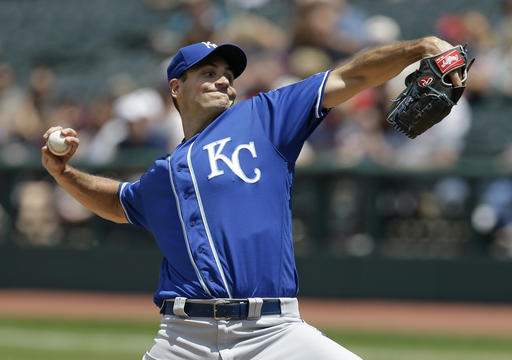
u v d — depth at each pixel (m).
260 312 15.57
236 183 15.84
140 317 42.75
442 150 46.03
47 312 44.09
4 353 35.06
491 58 51.94
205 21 53.50
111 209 17.56
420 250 46.06
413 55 15.34
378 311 43.94
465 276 45.09
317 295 46.66
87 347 36.16
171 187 16.20
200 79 16.52
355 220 46.44
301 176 46.81
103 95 58.66
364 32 51.84
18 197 50.53
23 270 50.16
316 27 49.84
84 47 65.44
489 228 44.84
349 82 15.79
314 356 15.38
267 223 15.76
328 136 47.22
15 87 62.66
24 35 67.50
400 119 15.54
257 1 61.19
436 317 42.50
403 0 59.59
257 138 16.05
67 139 17.02
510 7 54.66
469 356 34.34
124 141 48.72
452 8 58.34
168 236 16.20
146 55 62.75
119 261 48.91
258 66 48.84
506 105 50.81
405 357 34.16
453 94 15.27
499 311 43.81
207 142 16.19
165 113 49.19
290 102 16.06
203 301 15.70
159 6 66.25
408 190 46.06
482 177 44.94
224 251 15.69
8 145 54.22
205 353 15.71
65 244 49.91
